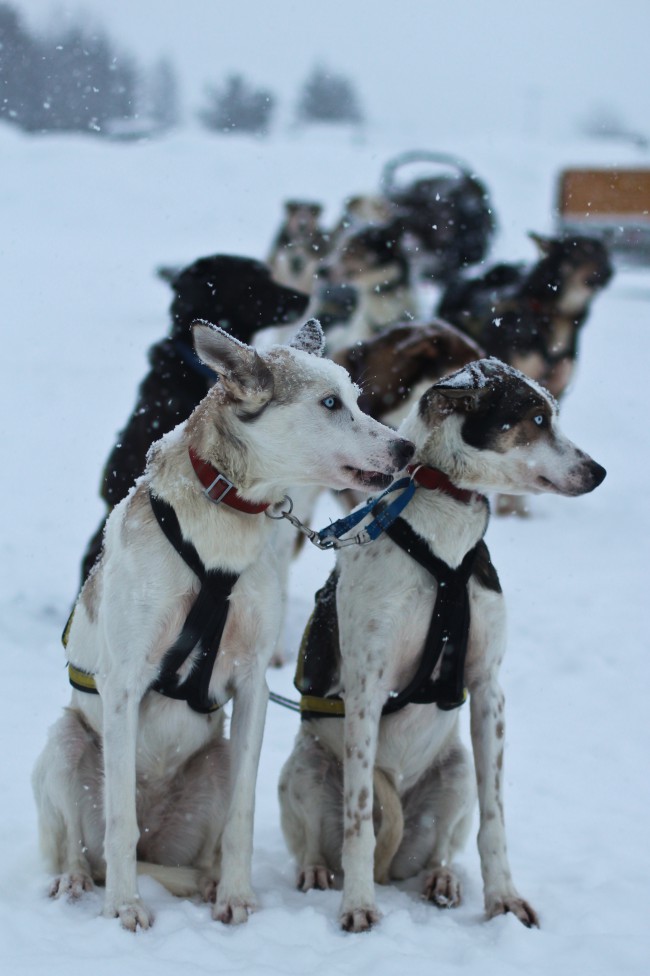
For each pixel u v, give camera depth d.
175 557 3.23
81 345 14.73
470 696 3.57
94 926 3.03
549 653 6.29
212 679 3.39
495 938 3.12
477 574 3.49
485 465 3.43
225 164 29.72
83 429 11.05
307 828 3.65
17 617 6.34
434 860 3.71
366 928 3.17
